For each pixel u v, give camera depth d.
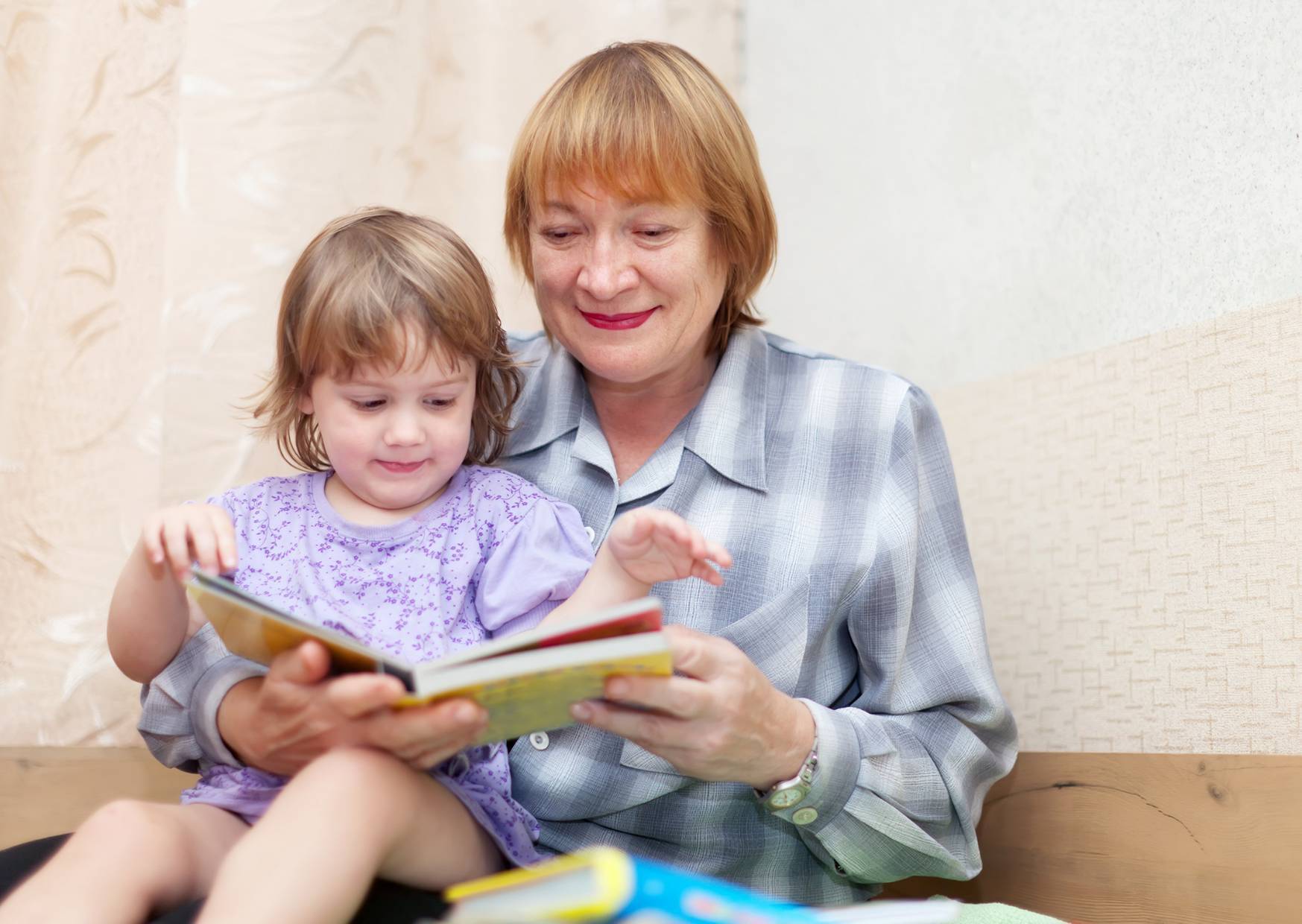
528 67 1.73
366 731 0.84
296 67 1.56
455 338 1.10
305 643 0.80
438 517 1.15
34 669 1.44
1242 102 1.18
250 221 1.52
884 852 1.11
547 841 1.11
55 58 1.52
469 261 1.17
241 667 1.02
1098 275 1.33
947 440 1.54
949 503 1.25
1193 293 1.22
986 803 1.42
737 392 1.23
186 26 1.52
